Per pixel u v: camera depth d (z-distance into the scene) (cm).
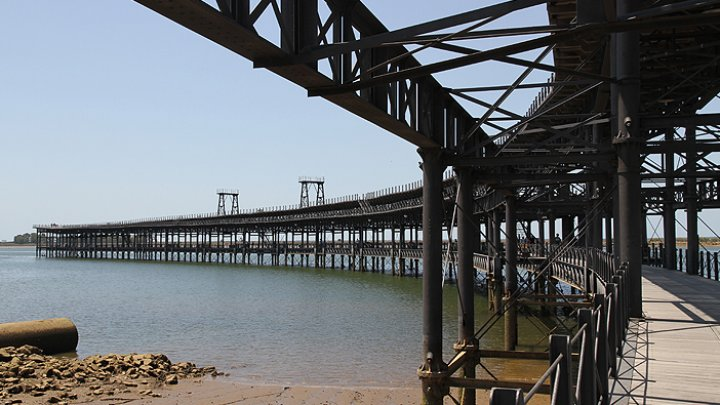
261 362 2672
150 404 2031
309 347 2981
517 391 386
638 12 777
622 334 1182
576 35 805
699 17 751
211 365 2620
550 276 3173
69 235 16988
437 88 1534
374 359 2686
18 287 6994
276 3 801
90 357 2633
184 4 667
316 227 10481
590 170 2148
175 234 14225
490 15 763
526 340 2952
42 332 2884
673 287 2356
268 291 5944
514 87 1438
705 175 2291
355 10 1016
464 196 1877
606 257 1775
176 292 6034
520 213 4288
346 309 4375
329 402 2058
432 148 1562
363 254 9094
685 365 1003
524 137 2769
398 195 7775
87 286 7025
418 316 3944
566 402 516
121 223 15488
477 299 4809
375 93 1142
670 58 2117
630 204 1545
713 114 1530
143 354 2675
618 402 803
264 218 11800
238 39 780
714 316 1536
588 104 2517
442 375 1431
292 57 850
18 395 2078
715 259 3462
